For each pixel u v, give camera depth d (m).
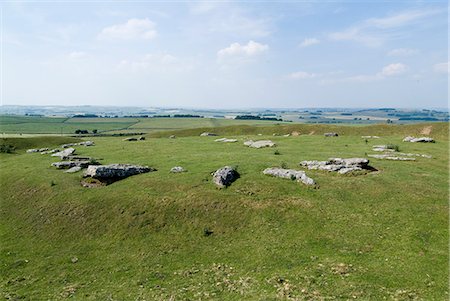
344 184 42.91
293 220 35.84
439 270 26.47
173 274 29.45
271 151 64.50
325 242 31.77
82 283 29.23
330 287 25.22
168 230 36.72
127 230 37.38
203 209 38.91
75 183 48.53
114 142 86.19
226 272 28.98
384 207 37.12
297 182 43.62
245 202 39.31
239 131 119.50
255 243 33.00
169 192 42.81
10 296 27.64
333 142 76.56
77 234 38.00
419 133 92.81
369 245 30.77
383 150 62.81
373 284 25.27
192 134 124.94
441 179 44.47
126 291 27.38
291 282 26.31
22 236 39.06
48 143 92.88
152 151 67.69
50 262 33.12
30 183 50.72
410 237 31.45
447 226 32.69
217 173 45.00
